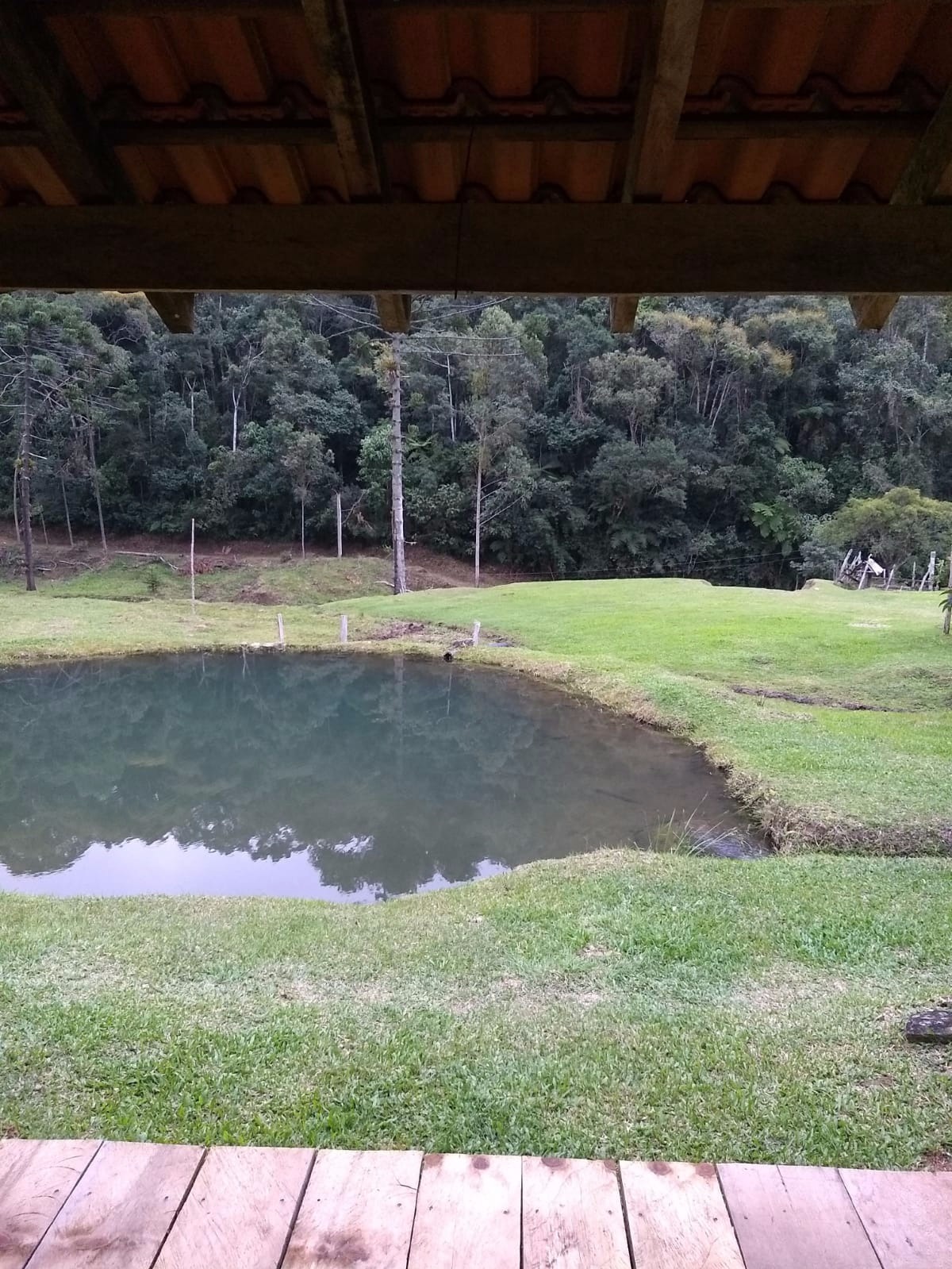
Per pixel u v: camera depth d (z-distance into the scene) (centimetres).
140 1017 348
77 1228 160
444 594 2339
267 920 503
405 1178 175
